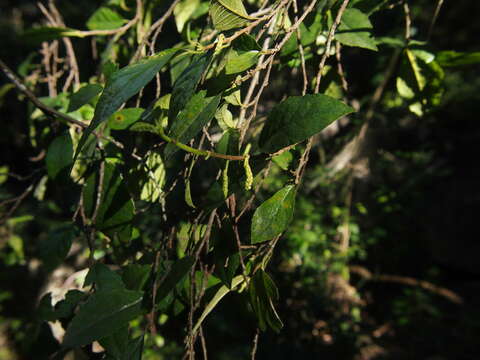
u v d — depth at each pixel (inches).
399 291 106.2
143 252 21.0
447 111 134.9
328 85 22.0
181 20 23.2
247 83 21.2
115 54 27.6
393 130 89.3
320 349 77.3
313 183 74.2
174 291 16.5
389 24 36.1
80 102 16.3
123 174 20.4
